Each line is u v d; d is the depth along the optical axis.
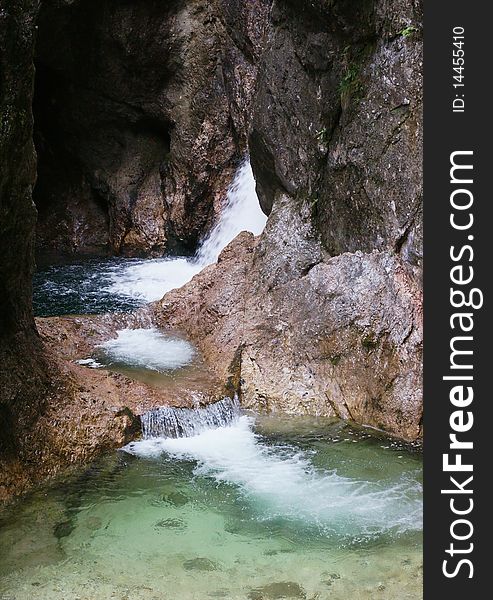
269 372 6.88
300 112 7.64
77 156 13.22
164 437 6.20
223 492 5.41
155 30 11.62
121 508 5.20
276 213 7.97
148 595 4.26
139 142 12.92
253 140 8.40
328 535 4.89
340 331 6.68
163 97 12.19
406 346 6.25
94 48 11.83
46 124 13.01
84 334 7.65
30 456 5.44
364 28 6.77
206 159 11.71
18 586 4.33
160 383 6.61
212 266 8.55
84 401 5.94
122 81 12.16
